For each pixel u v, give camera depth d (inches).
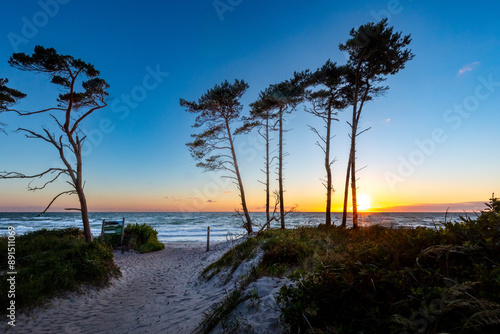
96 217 3410.4
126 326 215.3
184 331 176.6
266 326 137.5
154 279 416.8
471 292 88.7
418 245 128.6
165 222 2546.8
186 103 892.6
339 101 814.5
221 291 261.7
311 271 199.9
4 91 581.6
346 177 709.3
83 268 340.2
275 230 522.3
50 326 223.9
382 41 608.4
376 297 105.9
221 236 1398.9
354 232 423.8
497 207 130.0
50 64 581.6
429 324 81.5
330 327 100.5
